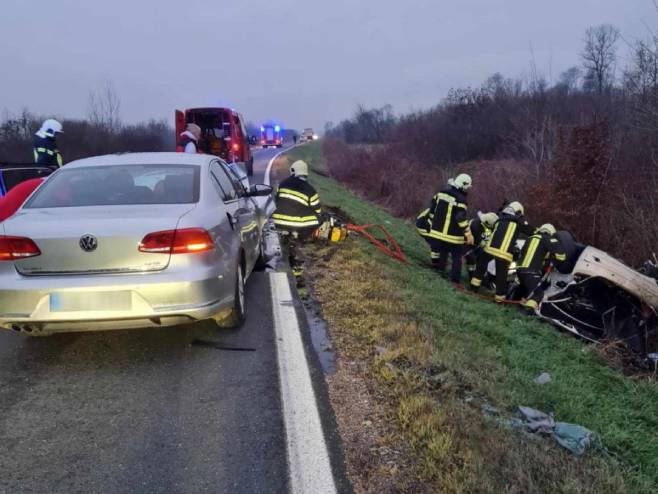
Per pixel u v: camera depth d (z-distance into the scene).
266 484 2.38
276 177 19.19
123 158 4.48
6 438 2.71
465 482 2.30
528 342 4.77
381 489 2.34
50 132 7.66
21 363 3.61
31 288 3.20
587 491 2.33
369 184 21.61
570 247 5.65
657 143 8.57
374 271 6.33
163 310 3.29
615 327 5.34
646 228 7.52
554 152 10.63
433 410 2.88
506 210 6.71
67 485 2.35
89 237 3.25
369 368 3.56
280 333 4.20
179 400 3.13
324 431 2.80
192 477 2.42
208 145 17.09
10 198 5.09
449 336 4.40
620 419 3.36
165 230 3.35
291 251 7.25
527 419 3.05
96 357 3.72
